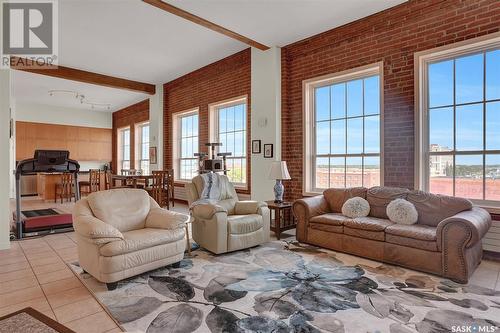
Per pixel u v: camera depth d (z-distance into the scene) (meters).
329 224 3.78
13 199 8.72
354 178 4.64
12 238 4.34
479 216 2.96
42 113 10.23
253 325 2.06
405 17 3.98
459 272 2.75
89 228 2.62
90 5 4.00
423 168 3.90
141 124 10.12
